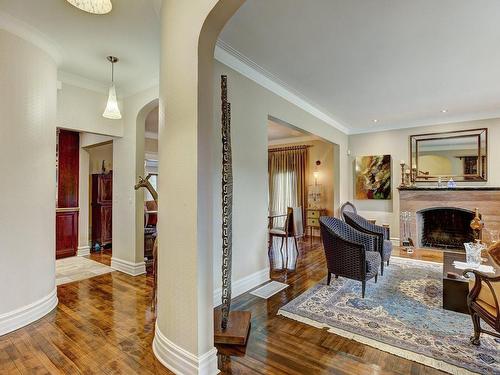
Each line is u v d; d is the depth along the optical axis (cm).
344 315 277
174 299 193
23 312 259
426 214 614
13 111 259
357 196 675
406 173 617
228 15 176
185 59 187
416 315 276
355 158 682
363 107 514
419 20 255
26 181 269
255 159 371
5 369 194
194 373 177
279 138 823
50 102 298
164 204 206
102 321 264
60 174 536
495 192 520
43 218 286
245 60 336
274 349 219
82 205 559
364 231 438
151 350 215
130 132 423
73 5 219
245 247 352
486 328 247
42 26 263
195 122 179
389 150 643
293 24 263
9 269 253
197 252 178
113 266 448
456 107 514
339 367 196
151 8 236
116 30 269
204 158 183
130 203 422
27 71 270
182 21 190
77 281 384
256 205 373
